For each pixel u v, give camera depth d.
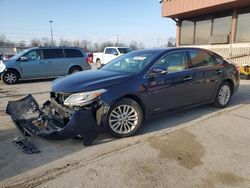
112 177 2.77
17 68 10.39
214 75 5.20
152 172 2.88
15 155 3.32
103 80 3.78
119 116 3.82
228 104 5.99
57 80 4.29
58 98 3.87
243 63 12.43
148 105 4.10
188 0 13.58
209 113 5.24
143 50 4.96
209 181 2.69
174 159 3.18
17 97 7.46
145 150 3.45
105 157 3.25
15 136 4.00
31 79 11.73
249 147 3.55
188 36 15.87
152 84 4.09
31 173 2.87
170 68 4.44
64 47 11.48
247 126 4.44
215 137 3.92
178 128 4.34
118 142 3.73
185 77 4.59
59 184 2.65
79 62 11.75
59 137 3.32
